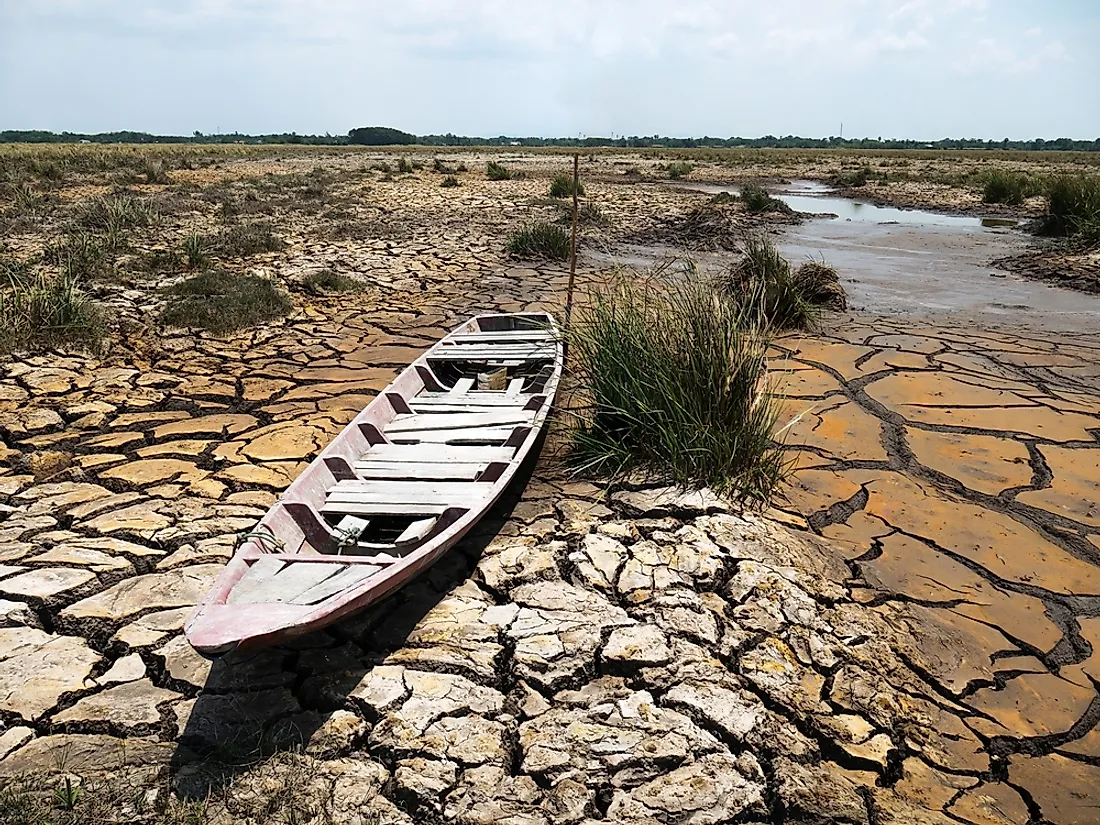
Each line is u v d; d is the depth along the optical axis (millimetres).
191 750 3121
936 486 5406
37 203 17641
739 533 4594
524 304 10344
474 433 5574
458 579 4246
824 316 9797
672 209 20297
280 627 2939
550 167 41094
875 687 3533
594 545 4480
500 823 2814
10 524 4723
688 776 3018
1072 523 4930
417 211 18734
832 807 2910
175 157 39250
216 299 9492
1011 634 3953
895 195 26297
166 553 4453
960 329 9258
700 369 5391
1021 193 22875
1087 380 7426
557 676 3498
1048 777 3131
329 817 2805
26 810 2762
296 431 6188
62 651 3654
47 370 7379
